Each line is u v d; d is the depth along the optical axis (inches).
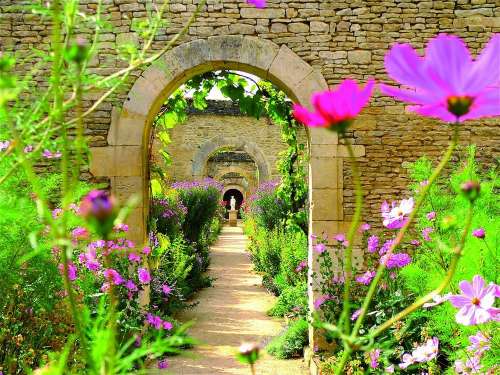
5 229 94.0
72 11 47.6
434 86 28.3
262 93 273.9
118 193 219.5
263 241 426.9
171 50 220.1
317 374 189.9
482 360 93.0
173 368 207.9
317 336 214.5
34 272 116.5
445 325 112.9
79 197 119.4
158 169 275.4
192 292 368.2
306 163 288.5
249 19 222.1
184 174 735.1
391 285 173.9
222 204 1024.2
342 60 221.9
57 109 42.8
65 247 36.1
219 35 221.5
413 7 222.8
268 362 222.7
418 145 222.7
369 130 222.1
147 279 162.7
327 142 220.4
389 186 221.1
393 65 28.9
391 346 153.6
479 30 222.4
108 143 220.1
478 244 108.6
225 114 746.8
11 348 112.3
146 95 219.8
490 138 223.0
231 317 306.0
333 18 222.5
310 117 31.4
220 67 234.2
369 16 222.4
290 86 221.6
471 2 222.7
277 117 282.0
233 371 207.6
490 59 27.6
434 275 124.3
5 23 216.7
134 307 169.0
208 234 606.5
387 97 222.5
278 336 247.6
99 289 139.8
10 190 95.1
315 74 221.5
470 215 35.3
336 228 220.4
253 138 753.6
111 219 29.6
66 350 36.0
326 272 205.8
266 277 399.5
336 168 220.8
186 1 221.6
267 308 329.7
